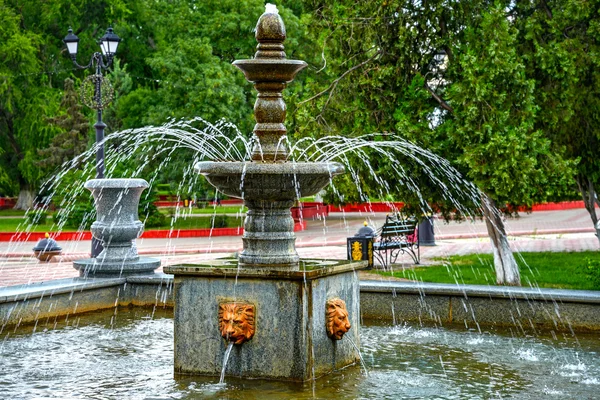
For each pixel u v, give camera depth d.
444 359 7.18
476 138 11.21
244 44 29.20
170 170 27.67
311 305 6.09
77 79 35.97
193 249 21.66
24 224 31.36
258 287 6.13
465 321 9.02
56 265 18.28
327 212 37.62
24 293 9.18
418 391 5.95
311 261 6.74
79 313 10.13
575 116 12.59
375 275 14.34
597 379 6.42
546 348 7.68
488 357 7.27
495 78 11.04
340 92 12.79
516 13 12.67
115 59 32.81
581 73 12.28
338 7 12.53
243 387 5.95
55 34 40.38
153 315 10.09
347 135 12.48
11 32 35.84
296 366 6.05
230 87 27.27
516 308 8.75
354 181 12.55
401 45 11.79
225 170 6.18
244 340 6.14
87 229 26.70
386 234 15.93
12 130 38.12
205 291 6.30
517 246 20.75
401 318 9.34
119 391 5.97
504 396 5.84
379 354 7.38
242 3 29.17
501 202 11.89
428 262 16.84
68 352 7.64
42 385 6.23
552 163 11.49
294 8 32.06
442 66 12.80
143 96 30.28
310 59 28.53
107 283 10.54
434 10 11.68
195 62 27.67
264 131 6.63
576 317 8.45
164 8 31.30
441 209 13.41
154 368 6.82
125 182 11.45
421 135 11.77
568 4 11.63
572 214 35.75
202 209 38.19
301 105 12.92
